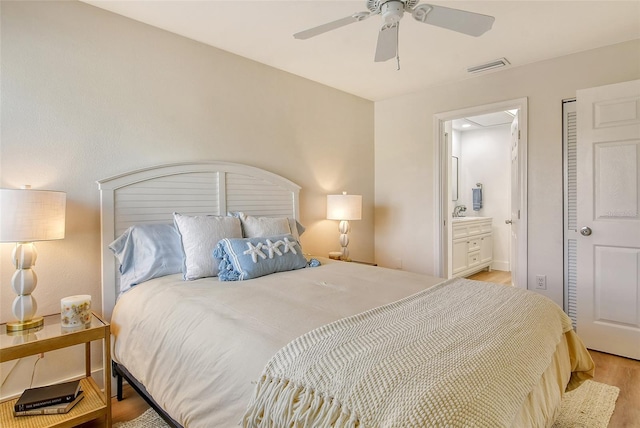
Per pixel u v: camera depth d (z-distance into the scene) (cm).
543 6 219
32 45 195
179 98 256
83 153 213
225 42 268
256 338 124
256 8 220
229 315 145
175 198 249
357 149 406
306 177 350
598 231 267
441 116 371
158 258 215
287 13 226
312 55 292
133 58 233
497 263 566
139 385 177
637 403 198
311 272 229
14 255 171
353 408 85
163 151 248
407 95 398
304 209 349
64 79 205
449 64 312
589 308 273
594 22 239
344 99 389
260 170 300
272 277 213
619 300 261
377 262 430
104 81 221
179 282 199
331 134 375
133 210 229
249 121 300
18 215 162
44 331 166
